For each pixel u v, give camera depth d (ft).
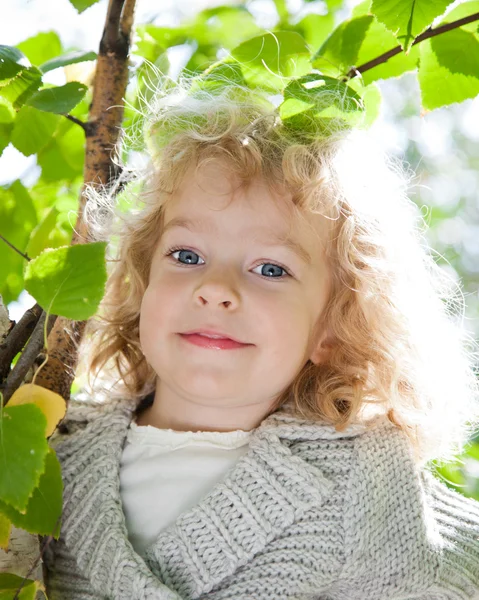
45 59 5.39
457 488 5.82
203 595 3.58
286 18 6.43
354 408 4.18
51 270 2.97
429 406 4.51
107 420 4.09
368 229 4.34
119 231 4.58
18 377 3.25
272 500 3.68
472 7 4.26
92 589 3.63
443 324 4.67
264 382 3.83
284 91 3.84
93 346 4.70
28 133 4.04
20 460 2.82
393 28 3.63
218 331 3.74
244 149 3.98
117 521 3.67
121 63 4.07
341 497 3.76
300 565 3.61
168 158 4.21
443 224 11.44
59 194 5.47
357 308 4.31
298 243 3.93
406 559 3.72
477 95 4.34
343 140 4.21
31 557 3.47
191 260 3.93
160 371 3.89
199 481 3.82
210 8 6.40
